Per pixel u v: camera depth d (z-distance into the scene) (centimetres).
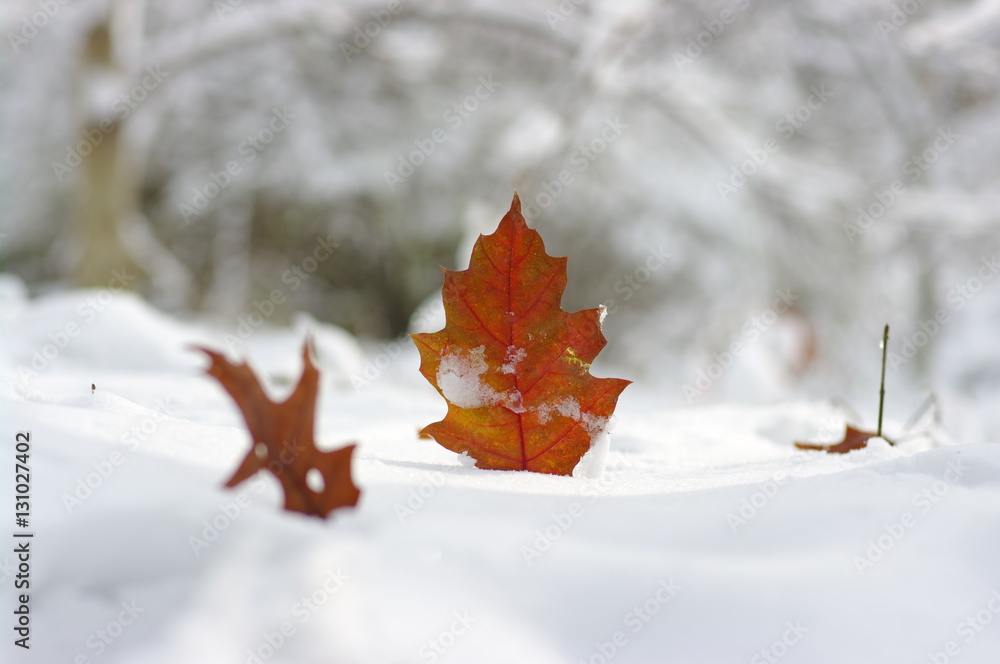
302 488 82
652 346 1350
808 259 1202
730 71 1235
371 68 1346
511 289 128
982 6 1084
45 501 71
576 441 132
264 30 1219
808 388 1016
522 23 1174
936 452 111
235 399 82
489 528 81
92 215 1095
